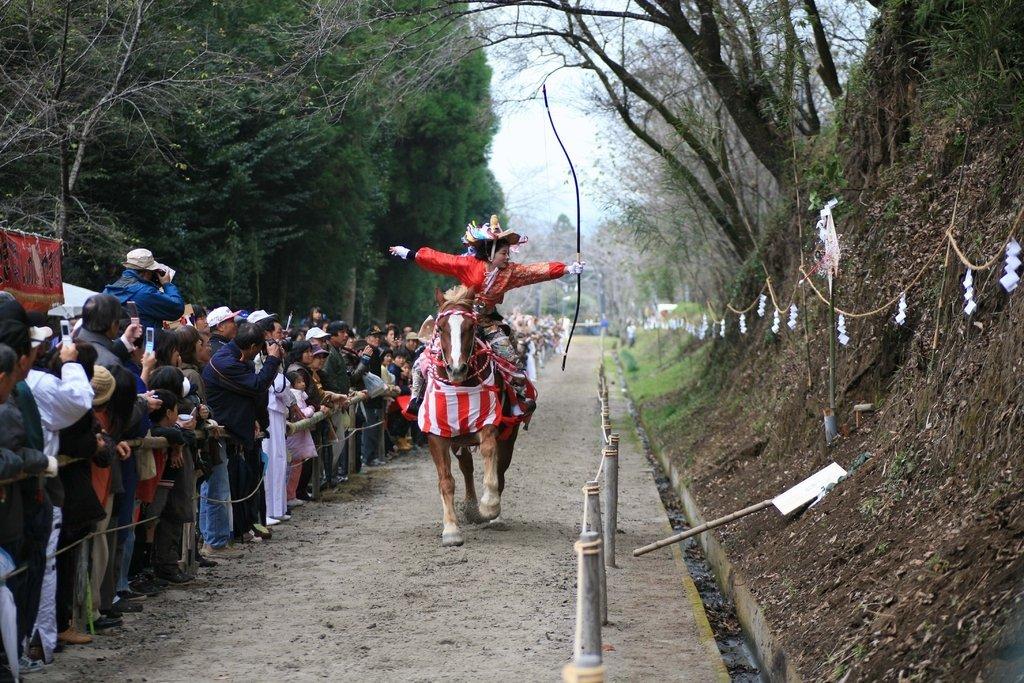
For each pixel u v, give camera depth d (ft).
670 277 122.01
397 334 67.67
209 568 31.01
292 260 98.07
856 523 25.89
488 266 35.55
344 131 91.86
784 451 39.40
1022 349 21.95
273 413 38.11
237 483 34.01
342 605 26.91
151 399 25.77
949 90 31.01
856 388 35.68
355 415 51.98
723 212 71.72
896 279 35.35
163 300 32.68
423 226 123.75
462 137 118.73
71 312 40.81
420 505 42.83
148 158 69.21
